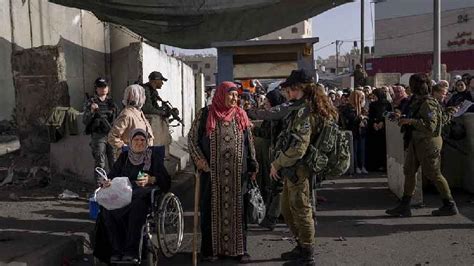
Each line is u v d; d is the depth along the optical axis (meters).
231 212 5.64
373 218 7.46
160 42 13.46
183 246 6.29
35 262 5.11
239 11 11.62
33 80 9.39
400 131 7.87
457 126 8.78
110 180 5.23
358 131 11.48
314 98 5.11
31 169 8.95
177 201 5.73
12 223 6.57
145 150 5.61
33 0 13.23
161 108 9.30
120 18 11.84
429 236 6.48
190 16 11.77
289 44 9.24
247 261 5.70
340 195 9.20
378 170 11.95
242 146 5.68
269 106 7.52
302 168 5.10
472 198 8.49
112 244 5.13
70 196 8.02
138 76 11.47
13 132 11.43
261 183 6.96
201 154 5.67
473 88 10.87
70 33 14.31
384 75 20.64
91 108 7.47
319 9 12.29
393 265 5.48
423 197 8.73
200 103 20.78
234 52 9.45
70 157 8.84
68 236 6.01
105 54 15.72
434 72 16.33
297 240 5.64
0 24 12.14
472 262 5.50
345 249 6.05
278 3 11.78
